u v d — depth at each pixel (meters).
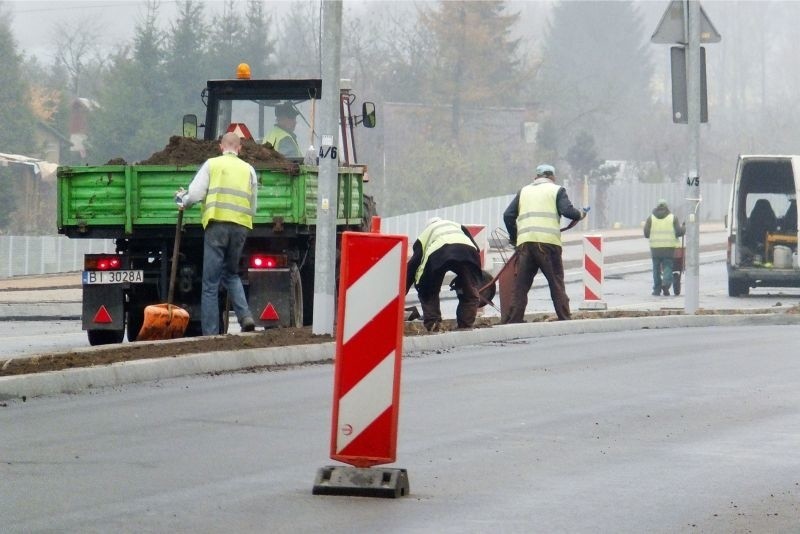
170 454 26.23
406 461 25.89
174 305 46.59
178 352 39.78
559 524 20.80
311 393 34.59
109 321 48.28
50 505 21.75
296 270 49.06
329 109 44.62
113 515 21.09
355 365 23.33
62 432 28.59
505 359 42.72
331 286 44.94
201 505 21.91
